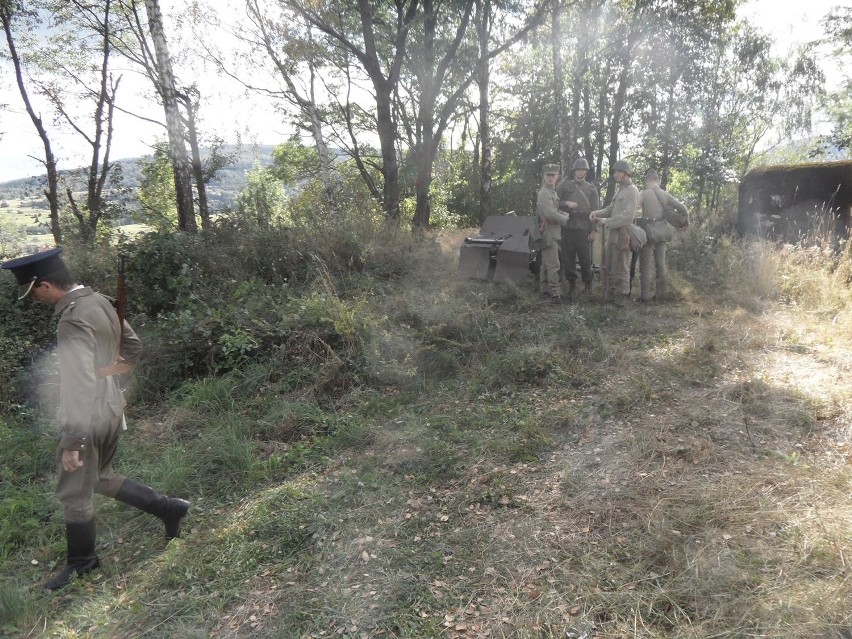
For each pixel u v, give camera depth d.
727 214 10.62
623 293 7.15
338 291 7.38
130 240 7.22
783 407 3.95
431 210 27.84
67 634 2.59
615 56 23.47
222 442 4.19
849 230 7.67
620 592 2.48
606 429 3.99
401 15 17.33
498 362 5.22
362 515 3.28
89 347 2.82
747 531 2.74
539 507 3.19
